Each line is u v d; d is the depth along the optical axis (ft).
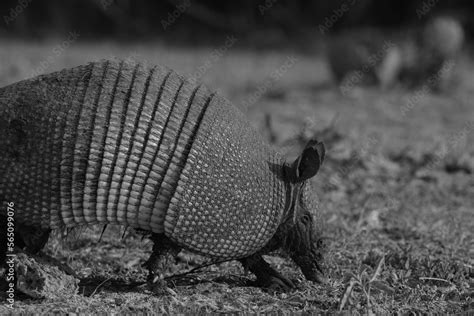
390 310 23.07
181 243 22.43
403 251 29.55
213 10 127.85
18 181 21.52
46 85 22.21
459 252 30.19
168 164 21.91
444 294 24.90
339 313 22.12
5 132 21.75
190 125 22.22
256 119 58.70
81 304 22.56
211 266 27.50
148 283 23.72
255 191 22.63
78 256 28.30
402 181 42.73
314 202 23.89
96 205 21.74
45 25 127.03
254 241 22.90
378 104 68.28
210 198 22.11
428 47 76.54
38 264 22.72
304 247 23.99
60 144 21.47
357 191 40.14
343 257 28.91
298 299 23.86
